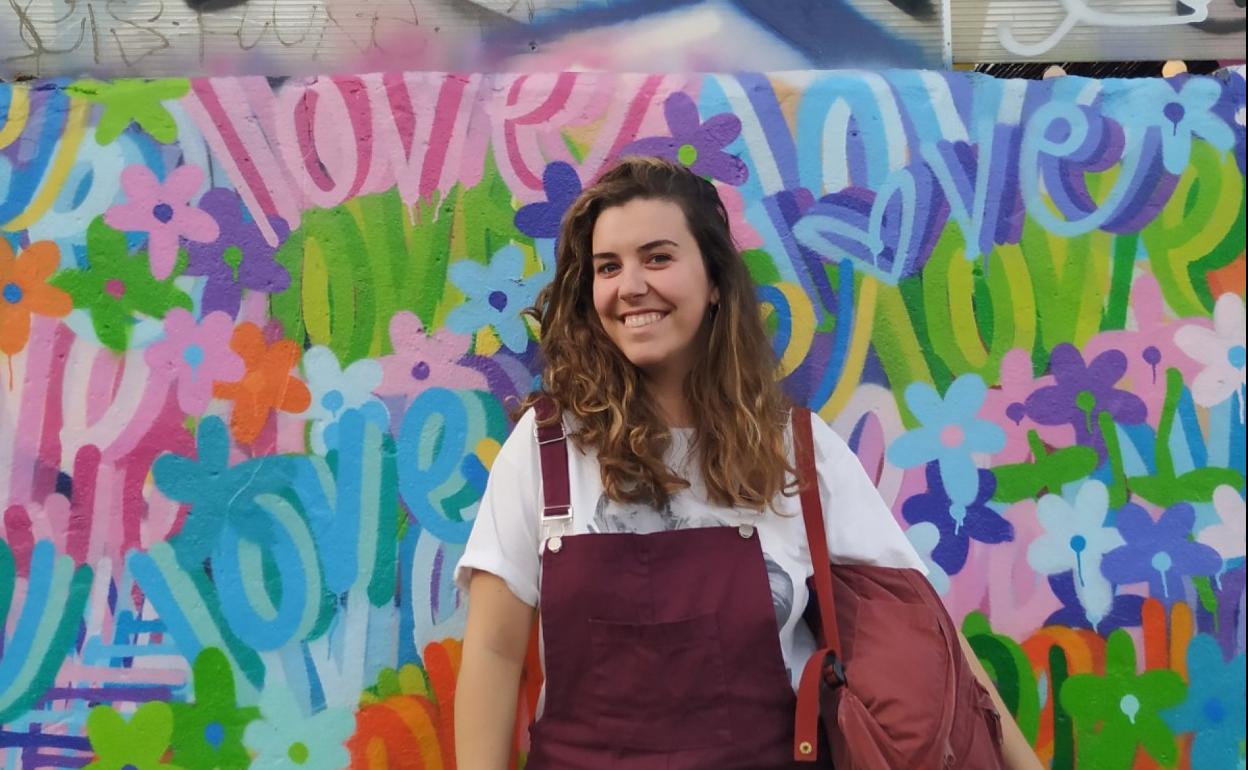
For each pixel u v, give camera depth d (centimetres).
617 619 133
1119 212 179
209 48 180
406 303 174
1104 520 176
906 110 179
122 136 174
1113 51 187
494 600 138
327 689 170
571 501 139
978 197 179
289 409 173
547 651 135
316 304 174
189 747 169
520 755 168
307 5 181
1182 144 180
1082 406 177
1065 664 173
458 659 171
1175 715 173
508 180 176
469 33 182
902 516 175
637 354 142
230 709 169
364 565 172
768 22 184
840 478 148
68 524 170
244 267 174
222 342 173
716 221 149
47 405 171
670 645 132
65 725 169
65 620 170
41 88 175
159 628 170
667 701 131
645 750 131
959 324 177
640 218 142
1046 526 175
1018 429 176
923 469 175
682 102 178
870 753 123
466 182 176
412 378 174
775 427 147
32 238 173
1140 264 179
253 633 170
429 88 176
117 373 172
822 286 177
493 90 177
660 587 134
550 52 182
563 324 150
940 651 131
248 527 171
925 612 135
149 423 172
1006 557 175
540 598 135
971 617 174
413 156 176
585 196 148
